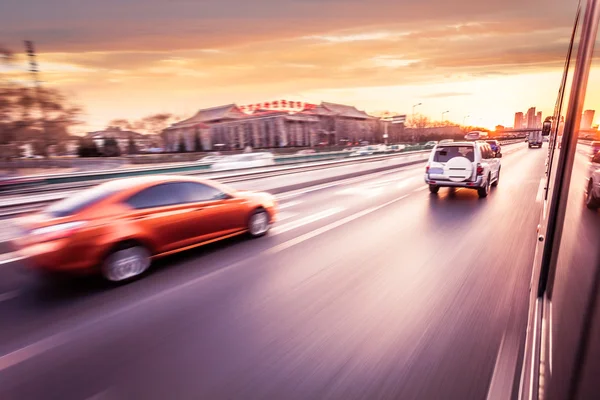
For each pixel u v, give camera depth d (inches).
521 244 237.5
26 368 117.2
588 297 32.5
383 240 254.8
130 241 192.9
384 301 158.4
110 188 202.4
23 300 171.0
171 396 102.0
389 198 441.4
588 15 64.4
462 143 433.4
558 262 63.0
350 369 111.2
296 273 195.8
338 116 4136.3
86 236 176.9
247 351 123.0
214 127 3555.6
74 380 110.4
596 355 29.6
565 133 72.2
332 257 220.8
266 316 147.9
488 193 455.8
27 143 1552.7
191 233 224.4
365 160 1321.4
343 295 165.6
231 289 177.0
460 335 128.8
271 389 103.5
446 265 201.6
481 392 99.3
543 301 82.5
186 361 118.3
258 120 3676.2
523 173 682.2
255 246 249.4
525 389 69.9
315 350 122.0
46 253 169.2
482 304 152.7
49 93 1561.3
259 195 282.5
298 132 3853.3
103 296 173.2
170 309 157.2
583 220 41.6
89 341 132.6
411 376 106.9
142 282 189.6
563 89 153.6
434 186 452.8
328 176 789.2
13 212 453.7
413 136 4753.9
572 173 57.3
